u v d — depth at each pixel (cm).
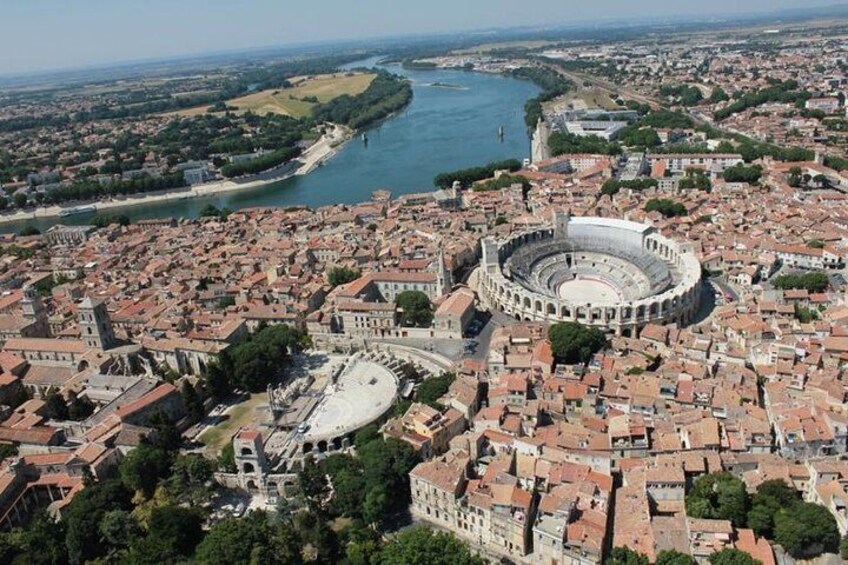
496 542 19162
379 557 18200
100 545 19962
